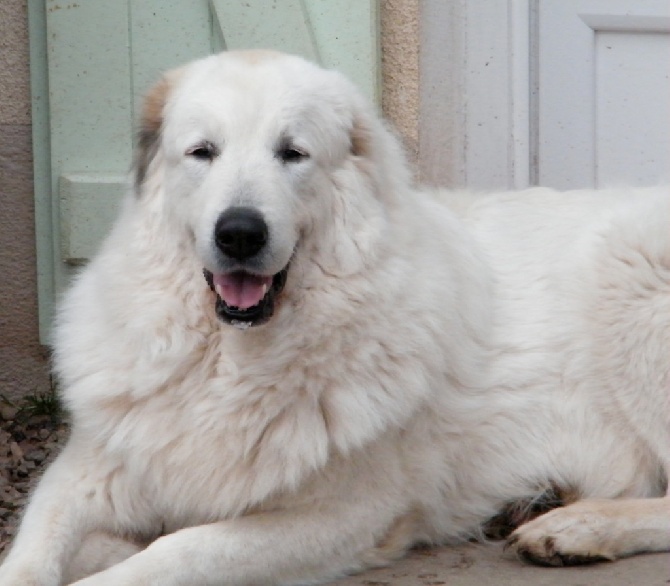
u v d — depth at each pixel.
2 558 6.17
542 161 9.49
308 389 5.76
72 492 5.92
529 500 6.79
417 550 6.38
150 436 5.84
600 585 5.62
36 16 8.59
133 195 6.11
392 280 5.88
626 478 6.83
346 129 5.99
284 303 5.73
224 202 5.48
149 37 8.71
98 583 5.17
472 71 9.16
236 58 6.01
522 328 6.77
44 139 8.66
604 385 6.76
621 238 6.74
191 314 5.76
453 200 7.35
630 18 9.45
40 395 8.59
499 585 5.66
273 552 5.59
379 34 8.99
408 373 5.95
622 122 9.56
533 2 9.34
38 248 8.71
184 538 5.47
